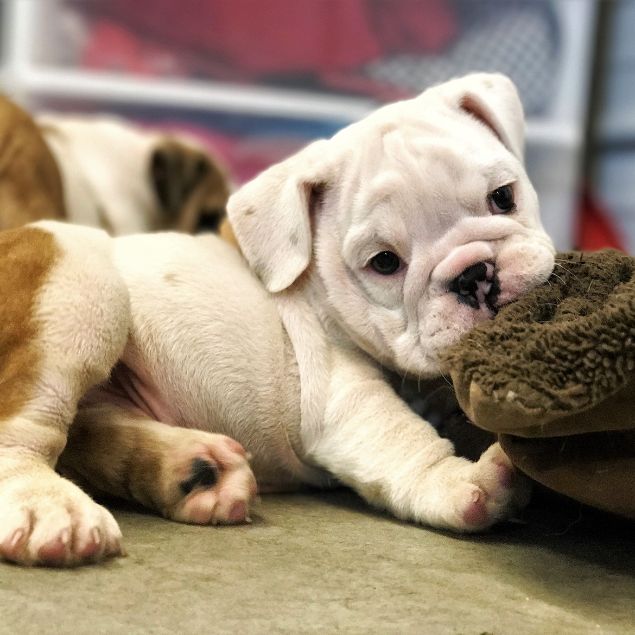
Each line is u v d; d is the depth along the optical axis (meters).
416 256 0.53
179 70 1.20
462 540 0.49
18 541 0.45
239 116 1.21
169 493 0.51
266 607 0.42
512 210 0.54
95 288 0.51
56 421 0.49
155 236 0.57
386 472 0.52
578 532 0.51
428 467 0.51
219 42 1.20
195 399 0.55
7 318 0.49
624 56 1.32
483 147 0.54
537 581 0.45
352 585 0.44
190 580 0.44
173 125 1.20
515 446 0.47
